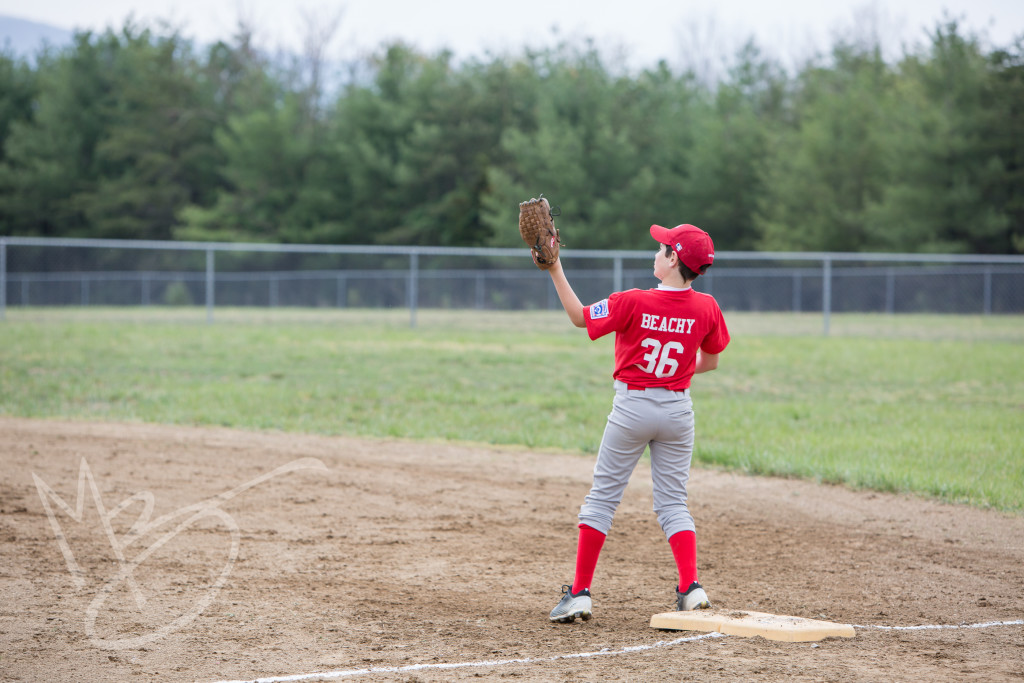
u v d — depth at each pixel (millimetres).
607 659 5809
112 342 27891
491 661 5793
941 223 61125
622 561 8555
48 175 83062
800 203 68875
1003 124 60438
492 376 22297
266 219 82000
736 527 9836
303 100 89188
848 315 50750
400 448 13844
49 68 92750
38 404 16859
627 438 6742
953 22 62656
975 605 7289
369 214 81625
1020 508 10578
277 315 46031
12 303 62500
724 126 76875
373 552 8617
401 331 34344
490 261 73062
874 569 8336
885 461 12969
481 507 10469
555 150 74562
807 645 6105
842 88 83062
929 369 24141
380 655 5930
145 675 5523
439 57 86750
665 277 6820
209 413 16312
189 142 86875
